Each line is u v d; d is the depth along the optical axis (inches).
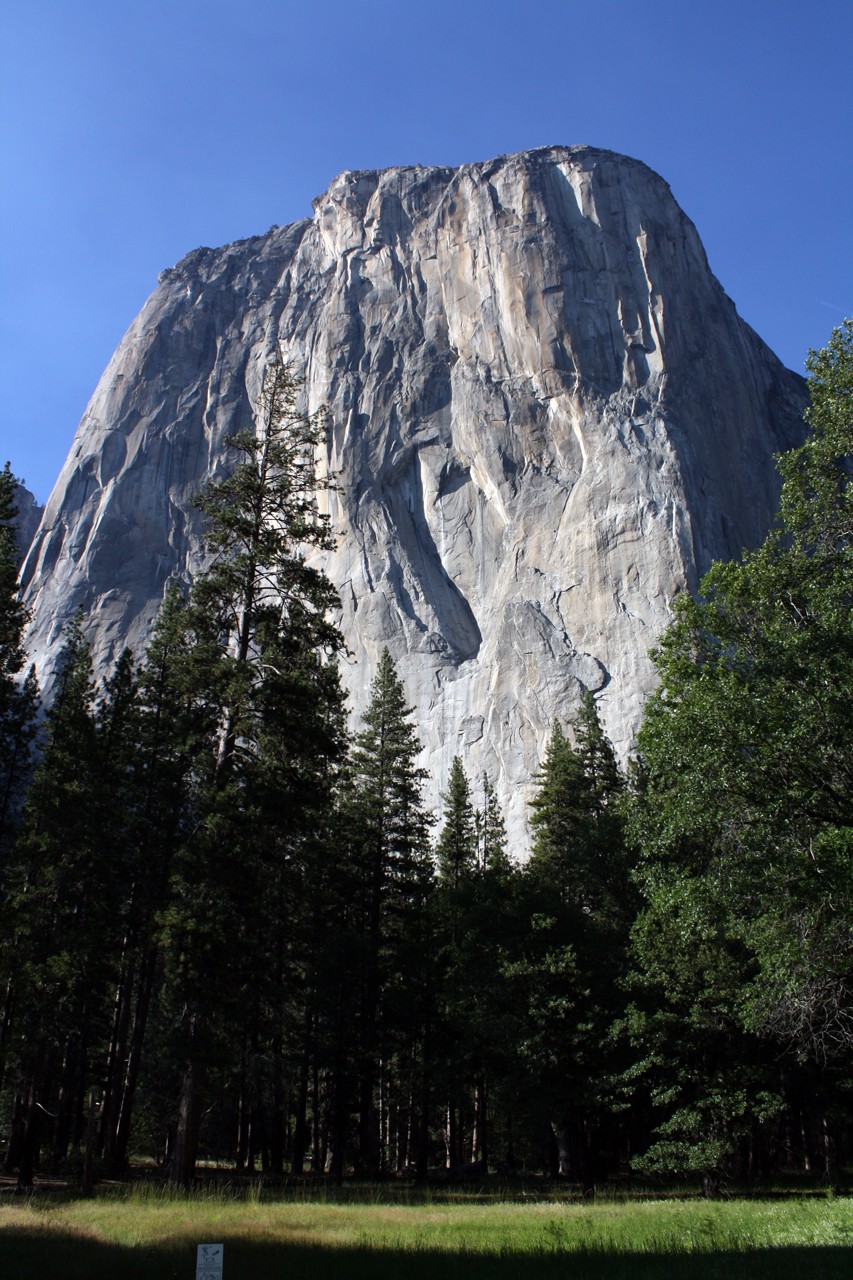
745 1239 453.7
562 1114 881.5
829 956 592.7
